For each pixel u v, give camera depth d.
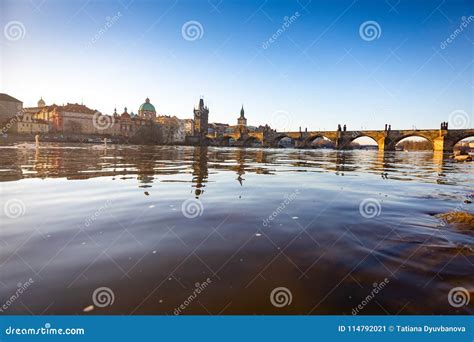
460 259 4.64
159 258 4.47
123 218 6.64
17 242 5.04
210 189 10.86
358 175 17.30
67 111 136.00
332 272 4.15
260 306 3.33
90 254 4.57
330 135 120.62
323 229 6.08
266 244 5.14
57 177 13.21
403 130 100.06
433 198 9.84
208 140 167.25
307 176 16.16
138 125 159.88
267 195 9.89
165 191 10.16
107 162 22.88
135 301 3.36
